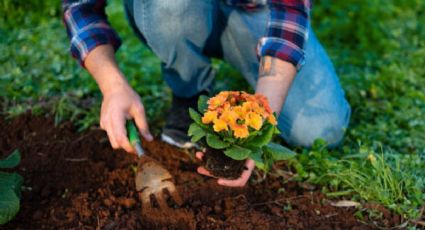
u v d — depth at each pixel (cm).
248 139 146
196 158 184
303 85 185
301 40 160
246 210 163
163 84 217
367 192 168
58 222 159
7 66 219
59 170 177
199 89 186
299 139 187
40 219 160
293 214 164
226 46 190
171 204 164
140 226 156
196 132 146
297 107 184
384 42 256
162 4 167
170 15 168
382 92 219
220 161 153
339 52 252
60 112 198
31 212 162
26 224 158
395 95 219
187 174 176
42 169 177
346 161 175
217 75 223
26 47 232
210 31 177
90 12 166
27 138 190
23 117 197
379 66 239
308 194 171
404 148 192
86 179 174
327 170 175
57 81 213
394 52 251
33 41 240
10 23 254
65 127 195
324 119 184
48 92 209
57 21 257
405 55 252
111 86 155
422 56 249
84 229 157
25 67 221
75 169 178
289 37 159
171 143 188
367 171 173
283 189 173
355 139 194
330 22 269
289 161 182
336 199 171
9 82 210
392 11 287
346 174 170
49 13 267
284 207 166
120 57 232
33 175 175
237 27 183
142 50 236
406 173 171
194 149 187
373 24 269
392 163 177
